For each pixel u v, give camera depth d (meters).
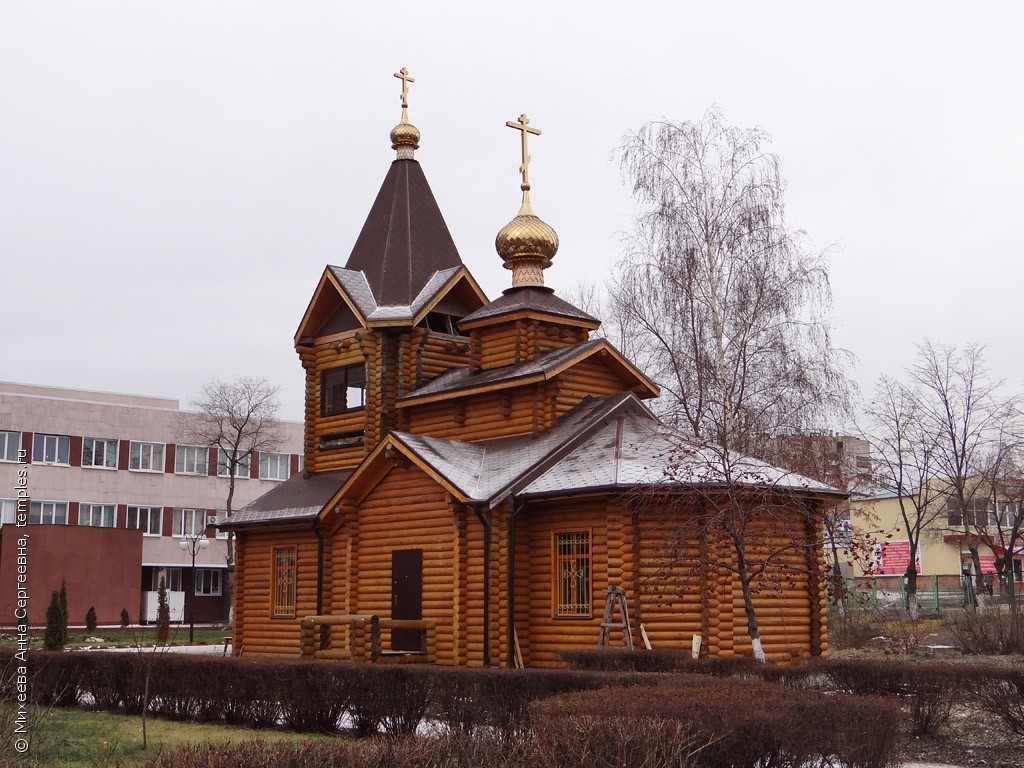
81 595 61.47
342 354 34.59
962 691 17.89
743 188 36.38
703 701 12.16
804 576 26.67
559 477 26.23
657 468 25.38
